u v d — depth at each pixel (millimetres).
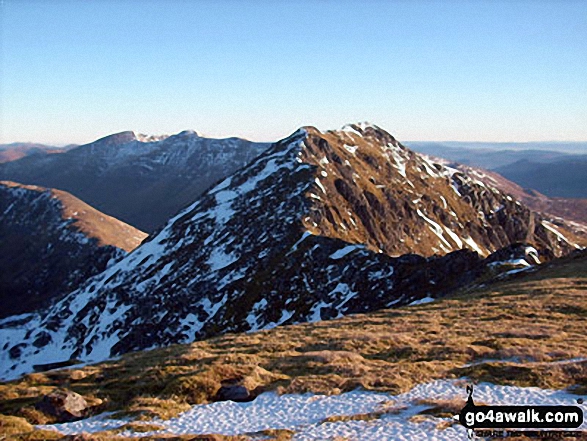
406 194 175000
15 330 149625
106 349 109188
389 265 96438
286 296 98500
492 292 55719
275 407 23953
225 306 101938
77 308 139250
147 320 108750
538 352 28328
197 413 23875
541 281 56844
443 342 32812
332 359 30516
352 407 22766
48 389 30234
